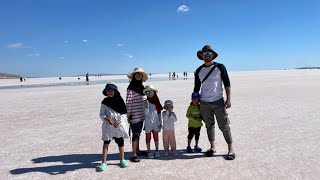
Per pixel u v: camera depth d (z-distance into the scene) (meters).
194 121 6.52
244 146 6.96
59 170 5.72
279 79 45.31
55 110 14.55
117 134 5.77
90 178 5.25
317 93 19.44
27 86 48.09
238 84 33.59
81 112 13.51
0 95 27.33
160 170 5.54
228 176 5.11
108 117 5.70
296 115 10.99
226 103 6.09
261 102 15.23
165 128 6.34
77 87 37.50
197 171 5.41
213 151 6.34
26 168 5.90
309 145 6.88
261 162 5.79
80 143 7.78
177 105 14.91
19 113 13.95
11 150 7.30
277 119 10.28
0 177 5.44
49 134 9.01
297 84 30.03
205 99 6.16
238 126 9.24
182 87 29.89
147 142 6.41
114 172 5.51
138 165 5.88
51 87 40.53
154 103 6.36
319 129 8.53
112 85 5.71
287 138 7.58
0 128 10.26
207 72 6.12
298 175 5.06
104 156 5.77
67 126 10.20
